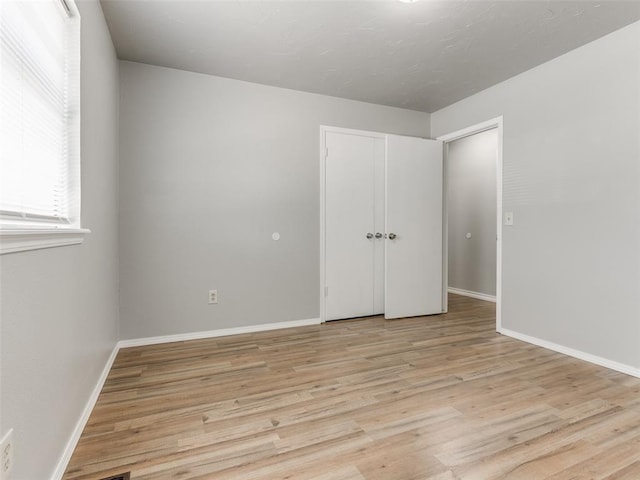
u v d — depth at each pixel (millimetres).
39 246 1100
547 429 1653
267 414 1784
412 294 3826
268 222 3309
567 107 2652
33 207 1238
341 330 3309
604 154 2422
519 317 3033
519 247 3031
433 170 3928
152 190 2898
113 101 2555
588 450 1496
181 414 1781
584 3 2057
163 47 2594
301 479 1315
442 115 3959
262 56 2727
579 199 2574
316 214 3520
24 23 1138
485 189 4801
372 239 3807
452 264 5371
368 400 1932
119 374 2281
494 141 4672
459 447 1514
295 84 3268
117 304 2760
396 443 1541
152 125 2891
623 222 2320
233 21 2256
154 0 2033
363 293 3781
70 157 1551
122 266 2814
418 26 2314
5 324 899
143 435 1597
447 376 2250
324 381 2176
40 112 1282
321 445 1525
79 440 1552
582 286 2557
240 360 2531
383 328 3377
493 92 3295
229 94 3139
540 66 2857
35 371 1090
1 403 877
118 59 2773
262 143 3271
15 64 1076
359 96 3572
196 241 3043
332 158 3594
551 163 2770
